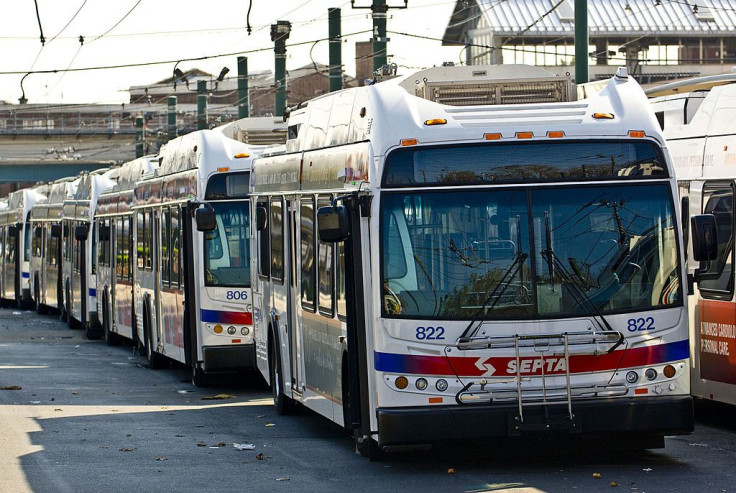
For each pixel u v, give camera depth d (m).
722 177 26.11
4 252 97.81
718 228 26.19
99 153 151.75
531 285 20.66
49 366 46.50
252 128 38.72
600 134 21.14
